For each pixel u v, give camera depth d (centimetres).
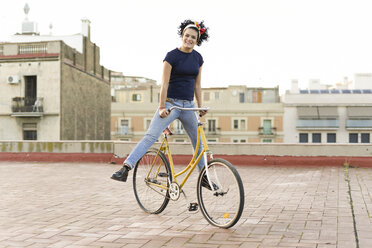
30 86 3366
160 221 405
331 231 351
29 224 400
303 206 467
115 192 595
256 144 965
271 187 624
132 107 5778
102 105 4150
